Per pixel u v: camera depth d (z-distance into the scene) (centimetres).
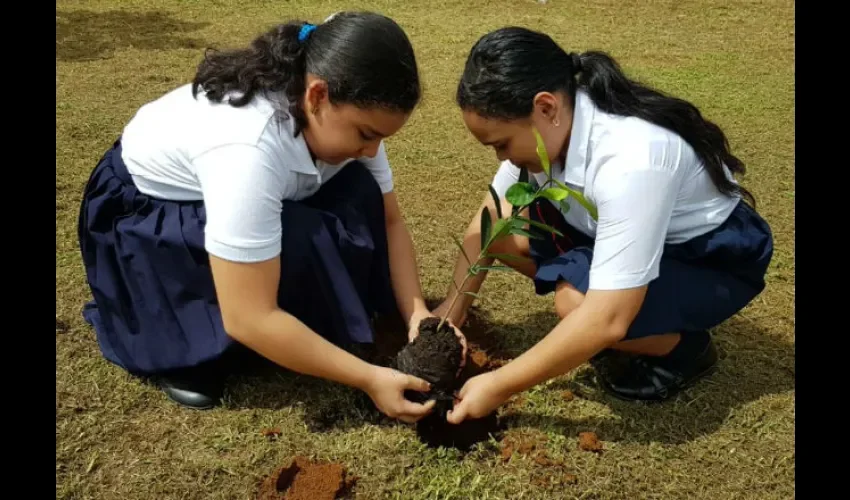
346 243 196
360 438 196
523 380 180
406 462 188
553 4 727
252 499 178
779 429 202
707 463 191
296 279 193
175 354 201
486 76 168
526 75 168
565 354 176
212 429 199
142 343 204
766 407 210
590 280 178
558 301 197
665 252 197
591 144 178
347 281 195
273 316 176
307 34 175
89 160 347
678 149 180
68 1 664
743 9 717
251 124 173
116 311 206
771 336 243
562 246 213
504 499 179
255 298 174
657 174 174
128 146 200
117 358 215
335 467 182
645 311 192
